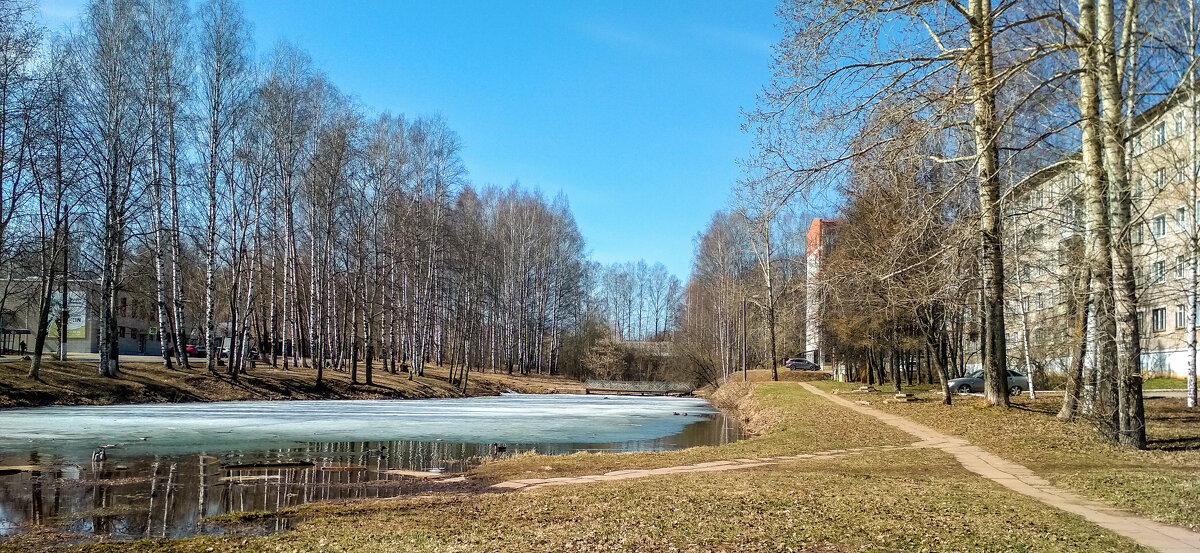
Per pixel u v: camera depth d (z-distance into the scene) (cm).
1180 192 2662
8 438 2048
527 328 8150
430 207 5566
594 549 818
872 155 1745
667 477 1467
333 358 5381
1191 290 2677
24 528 1064
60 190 3400
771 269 5950
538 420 3456
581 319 9438
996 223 2092
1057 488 1275
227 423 2691
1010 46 1791
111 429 2353
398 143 5169
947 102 1655
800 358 8775
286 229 4819
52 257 3422
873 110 1719
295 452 2008
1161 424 2245
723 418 4012
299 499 1334
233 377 4144
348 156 4506
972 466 1562
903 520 966
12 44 2980
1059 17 1664
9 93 3081
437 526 1000
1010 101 1792
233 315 4206
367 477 1611
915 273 2248
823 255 3622
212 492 1388
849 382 5631
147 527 1084
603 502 1138
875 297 2716
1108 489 1212
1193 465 1478
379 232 5147
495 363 8338
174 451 1928
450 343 7300
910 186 1805
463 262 5878
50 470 1574
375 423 2948
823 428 2345
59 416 2733
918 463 1623
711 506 1075
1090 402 2012
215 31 3988
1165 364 4538
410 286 6147
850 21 1662
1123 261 1706
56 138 3278
